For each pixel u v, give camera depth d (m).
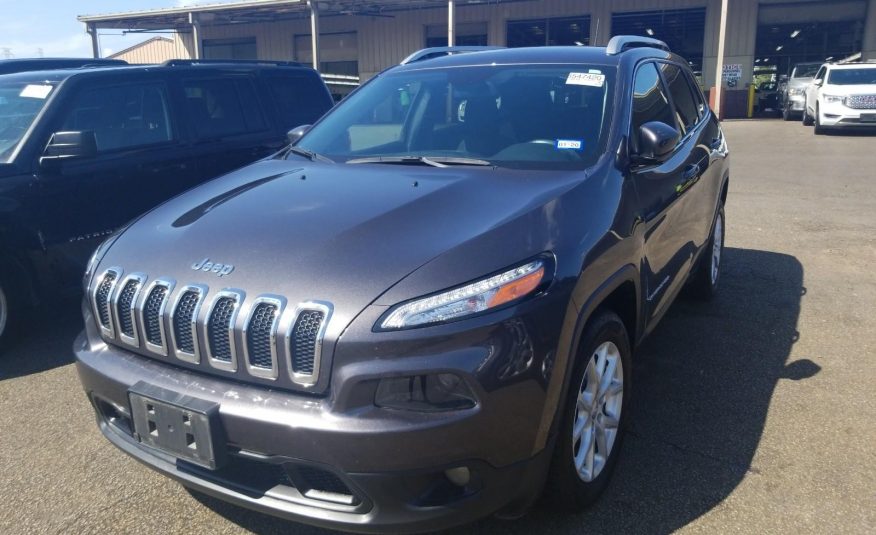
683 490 3.07
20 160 4.81
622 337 3.07
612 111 3.53
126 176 5.34
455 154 3.56
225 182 3.50
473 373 2.28
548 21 29.56
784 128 20.77
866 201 9.46
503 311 2.36
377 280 2.38
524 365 2.38
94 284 2.86
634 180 3.33
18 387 4.30
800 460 3.29
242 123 6.35
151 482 3.26
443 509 2.33
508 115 3.68
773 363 4.38
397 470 2.25
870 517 2.87
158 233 2.95
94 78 5.39
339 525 2.34
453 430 2.26
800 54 27.25
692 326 5.00
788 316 5.19
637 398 3.93
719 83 23.80
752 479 3.14
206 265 2.60
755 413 3.75
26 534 2.91
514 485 2.45
